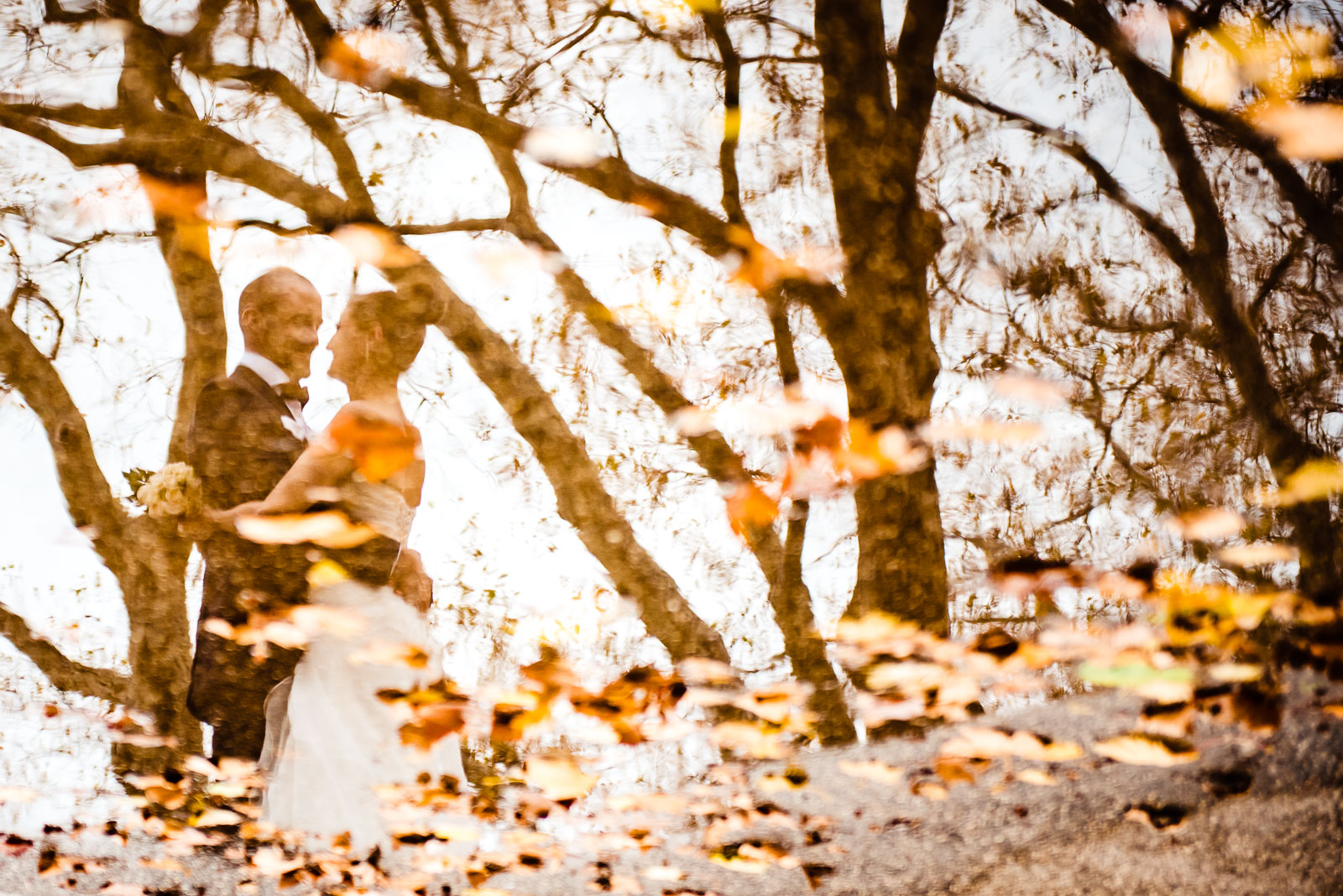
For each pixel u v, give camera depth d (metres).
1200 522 5.47
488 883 2.64
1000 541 6.33
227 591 3.26
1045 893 2.14
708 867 2.56
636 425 6.25
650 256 6.06
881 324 4.64
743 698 4.60
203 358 5.15
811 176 6.09
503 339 4.99
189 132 4.73
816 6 4.73
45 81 5.05
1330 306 6.36
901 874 2.36
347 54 4.79
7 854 2.98
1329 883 1.93
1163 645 3.41
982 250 6.27
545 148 4.86
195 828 3.17
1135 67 5.90
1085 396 6.71
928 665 4.02
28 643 5.75
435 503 5.86
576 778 3.26
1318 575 5.57
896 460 4.53
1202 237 6.23
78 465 5.26
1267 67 5.14
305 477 3.26
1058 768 2.72
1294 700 2.81
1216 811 2.30
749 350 6.11
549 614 5.18
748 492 5.38
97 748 5.12
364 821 3.08
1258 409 6.21
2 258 5.91
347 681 3.24
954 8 6.36
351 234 4.70
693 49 6.26
